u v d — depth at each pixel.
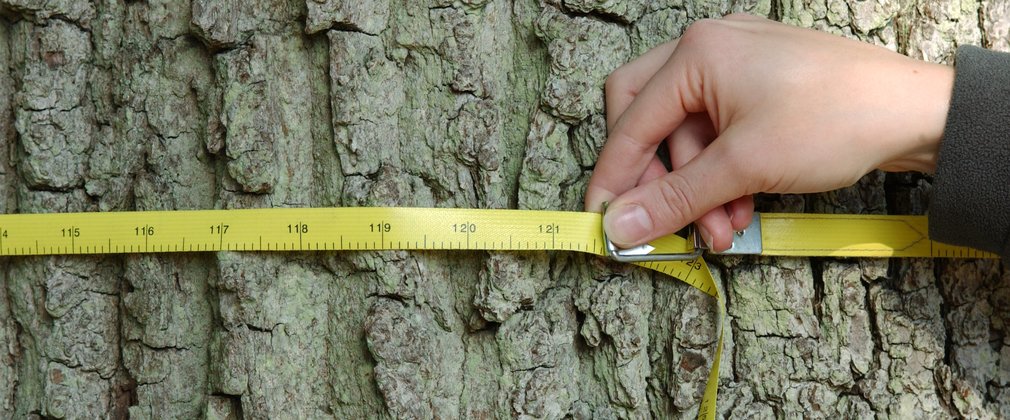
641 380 0.59
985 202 0.53
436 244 0.57
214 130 0.58
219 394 0.58
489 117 0.58
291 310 0.58
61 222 0.58
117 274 0.59
